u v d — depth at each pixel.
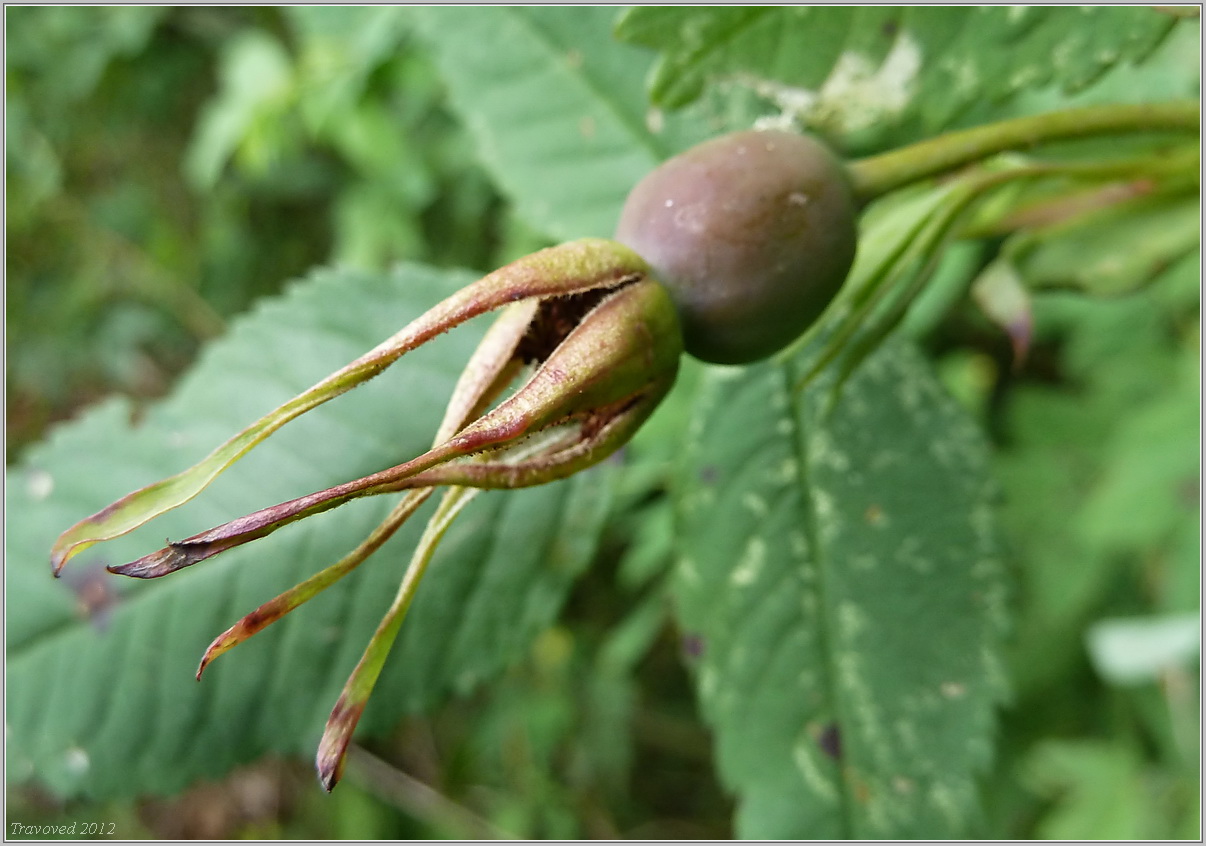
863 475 0.12
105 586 0.12
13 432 0.35
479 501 0.12
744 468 0.12
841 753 0.12
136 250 0.36
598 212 0.13
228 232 0.35
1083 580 0.20
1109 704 0.21
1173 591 0.19
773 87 0.11
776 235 0.10
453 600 0.12
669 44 0.10
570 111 0.13
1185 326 0.20
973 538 0.12
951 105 0.11
